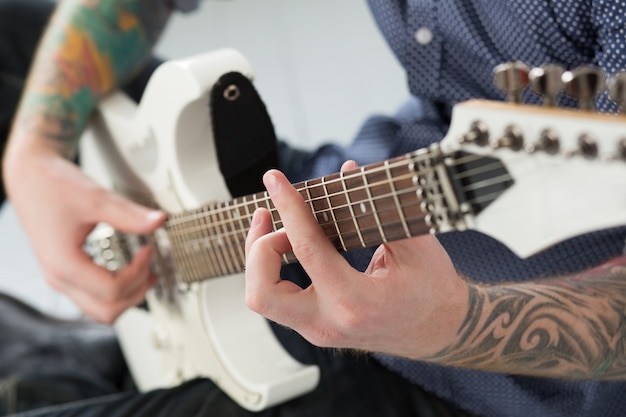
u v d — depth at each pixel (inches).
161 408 52.4
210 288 53.1
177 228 51.3
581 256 49.8
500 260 51.8
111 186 61.7
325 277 36.7
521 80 31.9
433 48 52.3
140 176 57.1
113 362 72.4
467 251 52.6
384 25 53.9
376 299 37.0
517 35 49.0
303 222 36.4
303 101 114.0
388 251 37.6
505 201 32.6
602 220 30.3
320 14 130.4
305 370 51.7
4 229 110.3
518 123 30.9
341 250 38.2
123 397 53.8
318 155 63.5
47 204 58.0
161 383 64.2
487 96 52.1
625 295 42.2
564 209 31.1
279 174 36.5
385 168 34.9
